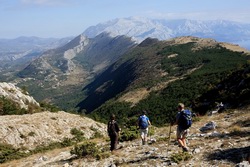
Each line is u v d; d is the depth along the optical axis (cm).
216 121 2448
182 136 1438
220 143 1545
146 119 1978
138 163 1457
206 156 1345
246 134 1666
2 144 3647
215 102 3638
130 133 2378
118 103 17200
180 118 1418
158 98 14612
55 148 3731
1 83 7206
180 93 13612
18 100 6888
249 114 2409
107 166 1552
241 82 3778
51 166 1906
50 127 4431
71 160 1970
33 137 4003
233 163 1186
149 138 2225
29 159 2677
